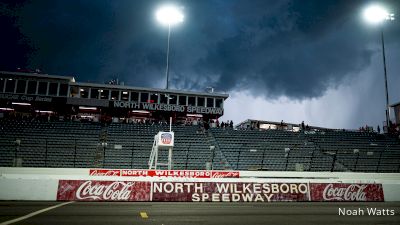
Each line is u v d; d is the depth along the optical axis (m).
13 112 41.06
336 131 39.62
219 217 11.60
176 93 45.22
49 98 41.44
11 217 10.98
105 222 10.16
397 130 42.66
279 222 10.58
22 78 41.31
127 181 18.16
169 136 22.89
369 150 34.56
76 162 27.16
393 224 10.41
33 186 17.81
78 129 33.12
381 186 20.23
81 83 42.81
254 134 36.16
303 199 19.14
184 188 18.33
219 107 46.06
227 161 29.50
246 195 18.64
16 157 26.47
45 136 30.77
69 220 10.46
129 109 43.62
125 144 30.80
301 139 36.03
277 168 29.00
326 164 30.52
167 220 10.73
